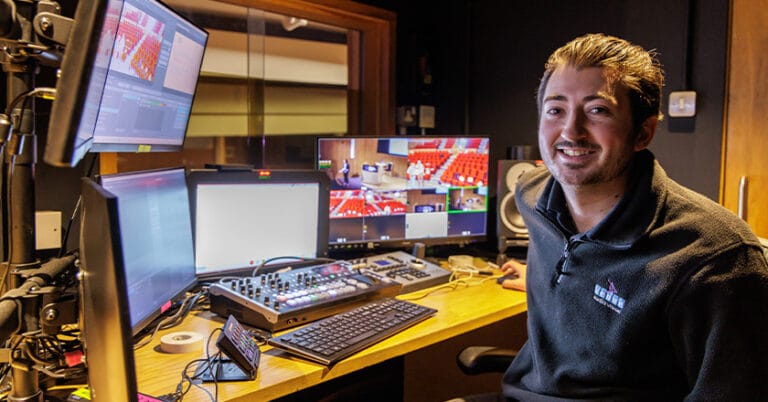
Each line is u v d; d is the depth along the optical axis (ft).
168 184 5.02
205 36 5.78
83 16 2.47
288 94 8.87
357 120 9.70
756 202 7.14
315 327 4.66
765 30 6.94
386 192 7.20
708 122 7.48
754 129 7.10
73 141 2.46
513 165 7.72
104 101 4.00
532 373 4.62
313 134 9.23
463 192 7.70
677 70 7.70
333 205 6.86
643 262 3.66
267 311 4.74
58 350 3.43
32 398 3.41
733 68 7.23
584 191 3.92
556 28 8.93
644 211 3.70
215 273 5.73
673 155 7.85
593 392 4.01
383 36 9.45
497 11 9.66
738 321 3.32
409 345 4.71
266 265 6.06
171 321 4.93
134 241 4.25
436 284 6.41
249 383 3.83
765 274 3.38
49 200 5.74
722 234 3.45
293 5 8.33
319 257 6.54
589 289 3.99
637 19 8.06
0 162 3.80
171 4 7.53
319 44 9.16
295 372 4.04
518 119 9.47
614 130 3.66
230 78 8.21
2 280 3.58
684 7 7.58
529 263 4.83
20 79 3.49
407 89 9.90
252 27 8.37
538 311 4.55
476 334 7.64
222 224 5.79
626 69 3.69
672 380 3.77
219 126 8.15
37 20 3.26
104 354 2.54
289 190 6.24
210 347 4.45
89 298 2.62
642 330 3.68
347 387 7.32
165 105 5.21
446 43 10.22
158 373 3.95
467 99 10.16
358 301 5.39
